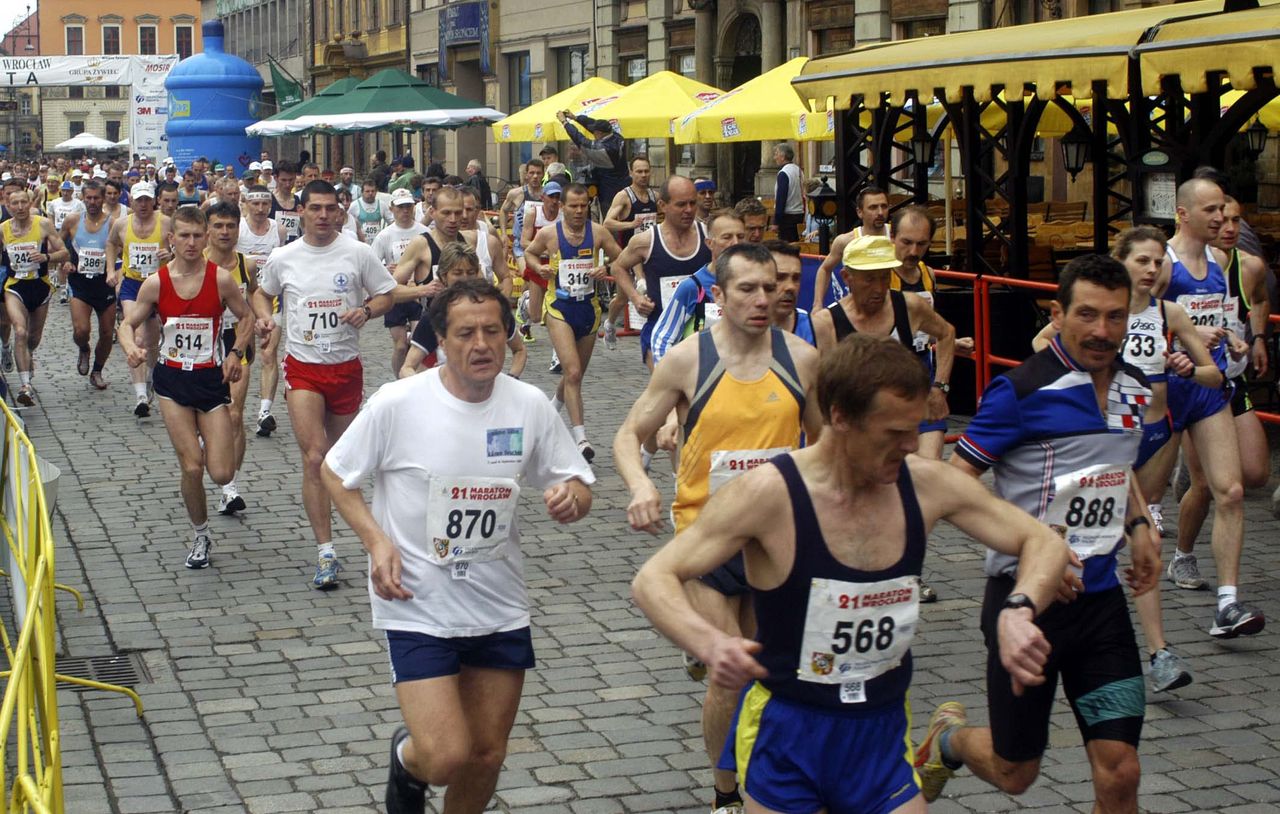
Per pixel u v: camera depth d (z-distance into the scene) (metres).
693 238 10.43
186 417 8.99
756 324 5.46
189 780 5.93
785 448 5.55
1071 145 14.48
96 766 6.10
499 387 4.92
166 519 10.38
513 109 43.84
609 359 17.73
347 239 8.87
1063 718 6.49
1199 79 9.91
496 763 4.95
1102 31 11.16
